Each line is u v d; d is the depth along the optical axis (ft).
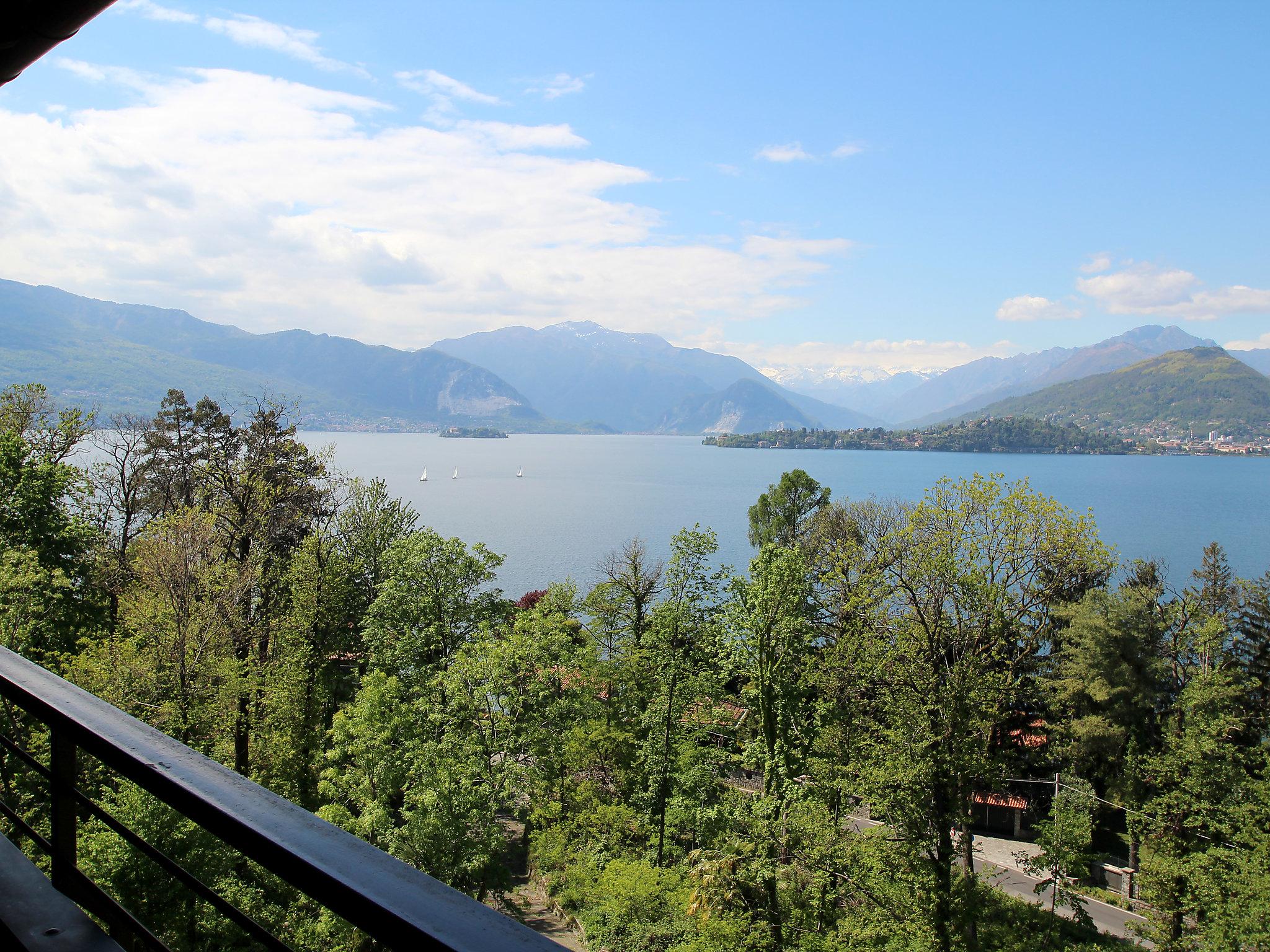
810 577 94.94
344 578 118.01
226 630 90.27
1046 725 126.31
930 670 69.36
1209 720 100.99
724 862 77.05
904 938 65.82
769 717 83.41
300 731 100.58
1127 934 93.50
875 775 67.77
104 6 9.41
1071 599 130.31
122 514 122.01
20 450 90.94
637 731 114.01
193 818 5.72
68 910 7.65
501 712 86.74
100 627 97.09
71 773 8.30
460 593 108.88
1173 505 512.22
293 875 4.72
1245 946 68.74
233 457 130.52
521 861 105.09
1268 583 131.03
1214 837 95.71
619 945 78.07
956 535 70.13
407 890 4.36
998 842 123.13
